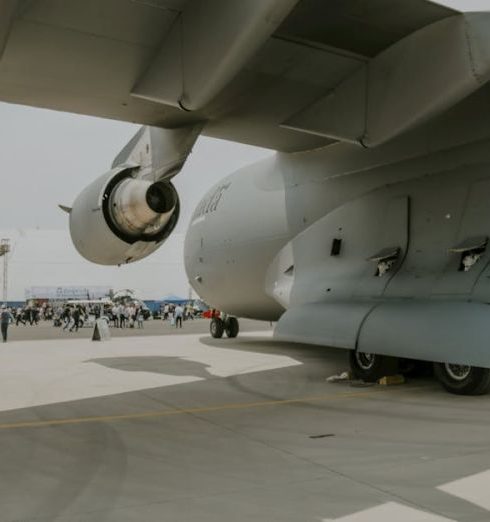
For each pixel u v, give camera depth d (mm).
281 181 12289
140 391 8781
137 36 7191
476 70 6535
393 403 7551
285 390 8750
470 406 7270
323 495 4082
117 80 8164
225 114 9453
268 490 4219
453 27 6746
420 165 9375
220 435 5980
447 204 8797
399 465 4801
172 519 3684
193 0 6633
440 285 8352
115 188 10656
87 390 8914
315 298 10234
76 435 6051
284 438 5812
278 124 9914
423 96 7164
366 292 9328
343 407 7355
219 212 14398
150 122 9781
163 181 10289
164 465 4926
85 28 6980
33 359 13336
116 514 3789
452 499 3961
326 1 6570
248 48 6074
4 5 5586
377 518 3623
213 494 4152
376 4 6586
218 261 14297
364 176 10289
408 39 7352
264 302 13422
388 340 8133
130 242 10789
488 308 7492
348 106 8312
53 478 4602
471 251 8195
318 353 14016
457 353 7309
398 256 9234
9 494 4215
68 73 8008
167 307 48594
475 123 8586
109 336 19828
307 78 8281
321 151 11266
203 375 10438
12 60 7637
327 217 10852
